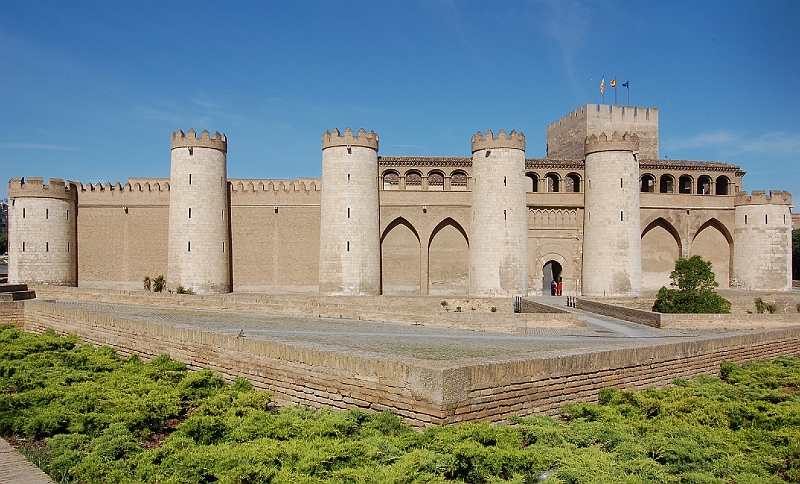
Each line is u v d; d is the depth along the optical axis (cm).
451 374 1255
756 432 1381
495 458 1080
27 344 2370
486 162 4925
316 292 5316
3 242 12481
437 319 2797
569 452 1161
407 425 1274
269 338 2047
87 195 5541
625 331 2833
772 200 5456
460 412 1267
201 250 5047
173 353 2041
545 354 1545
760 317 3070
